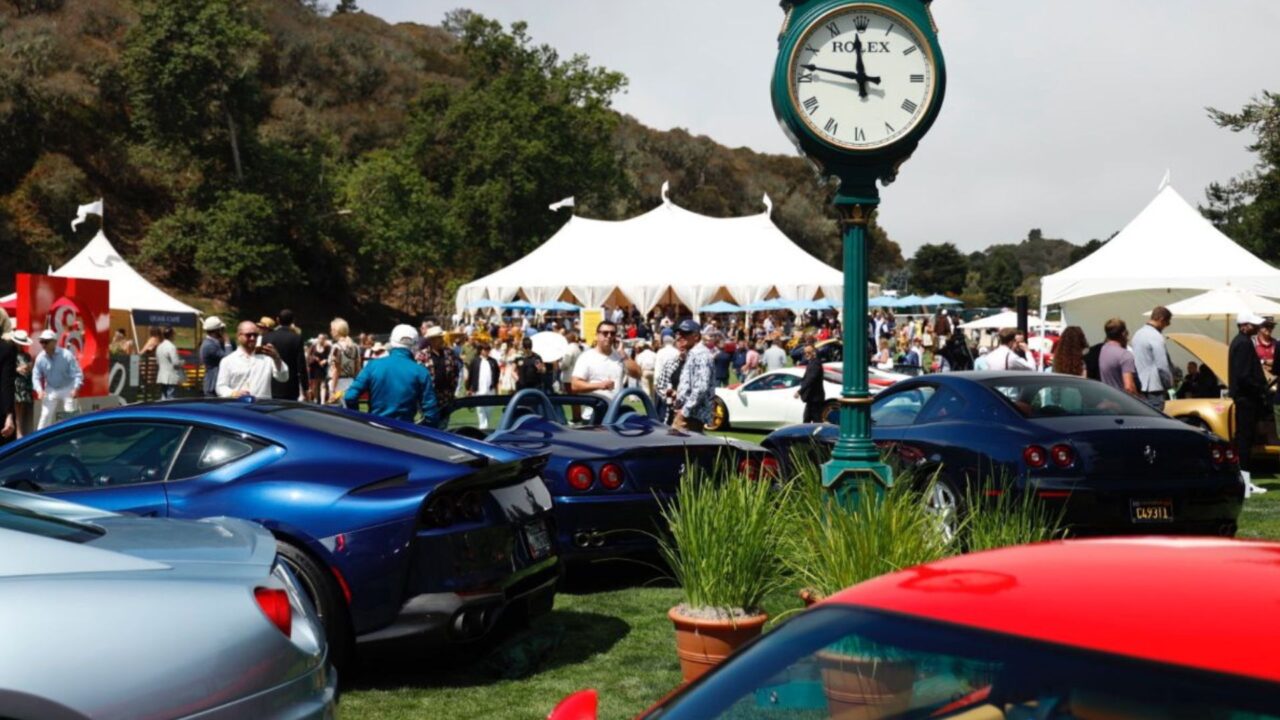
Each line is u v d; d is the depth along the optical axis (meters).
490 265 83.19
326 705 3.39
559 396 8.51
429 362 14.99
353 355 18.17
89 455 5.38
